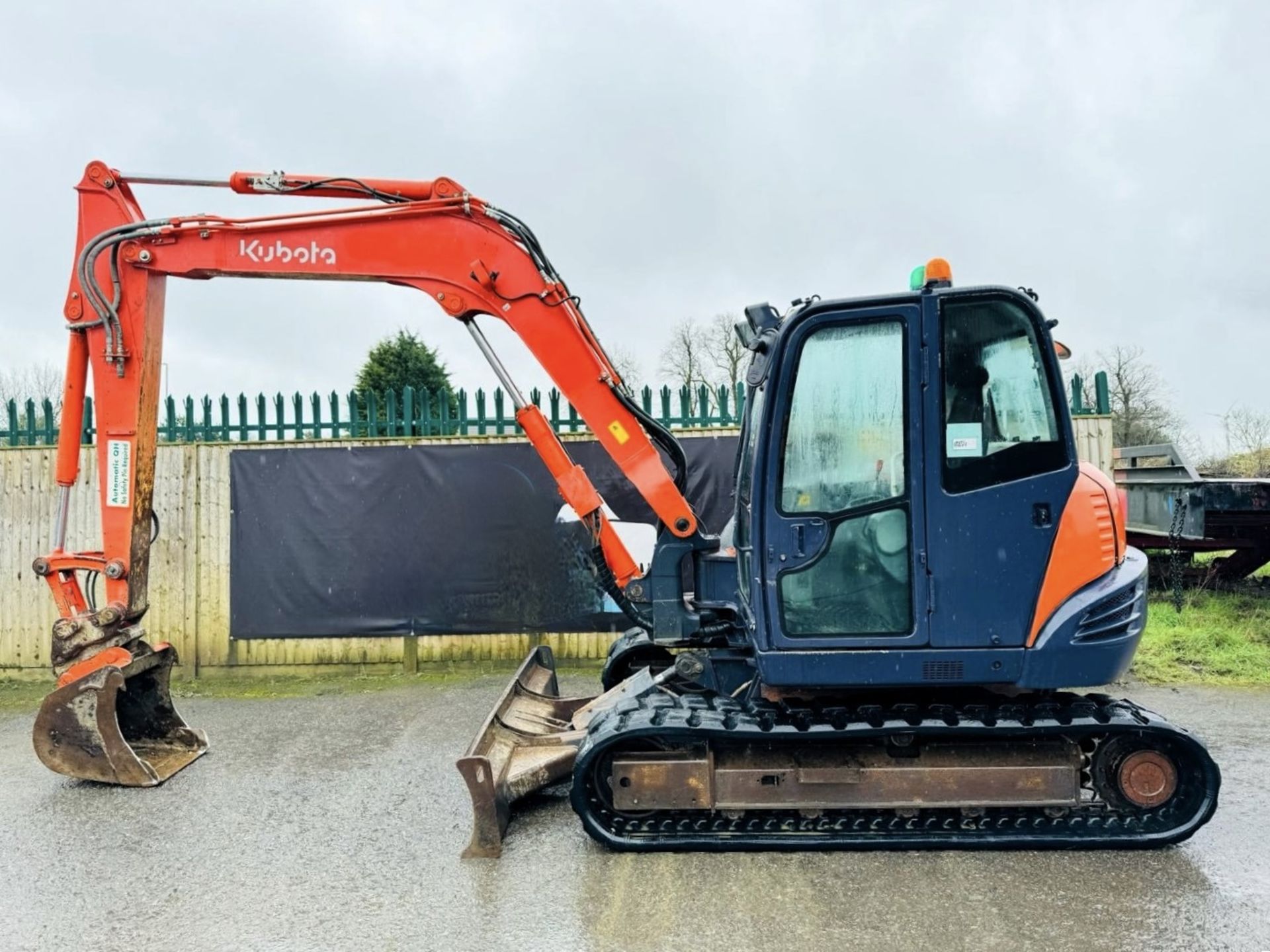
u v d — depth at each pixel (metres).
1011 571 3.51
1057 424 3.53
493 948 2.89
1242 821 3.80
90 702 4.54
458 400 7.34
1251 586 8.73
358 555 7.20
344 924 3.08
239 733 5.57
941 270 3.60
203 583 7.27
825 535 3.62
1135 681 6.15
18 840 3.88
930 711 3.60
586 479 4.67
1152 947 2.82
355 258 4.60
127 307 4.71
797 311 3.66
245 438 7.39
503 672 7.22
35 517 7.39
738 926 3.00
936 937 2.90
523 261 4.54
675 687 4.37
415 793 4.40
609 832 3.64
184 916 3.17
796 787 3.60
